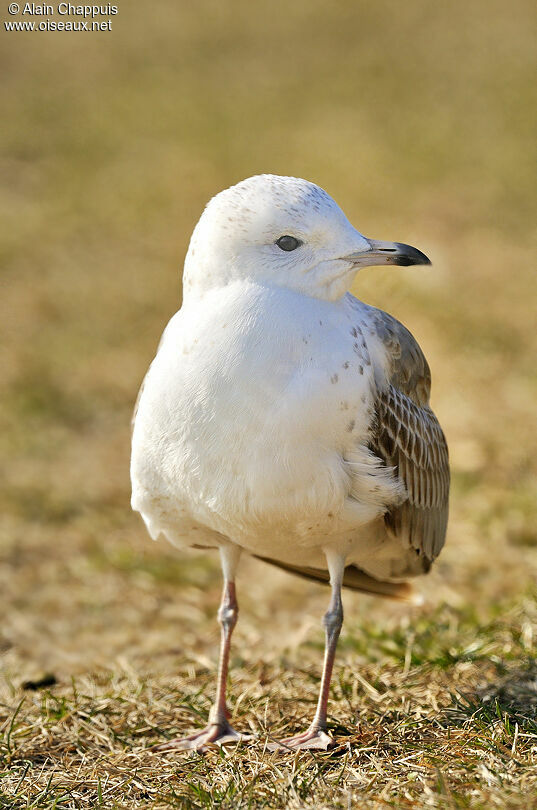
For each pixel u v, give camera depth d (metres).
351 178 24.19
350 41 34.09
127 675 9.55
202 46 34.09
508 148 25.72
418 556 8.79
